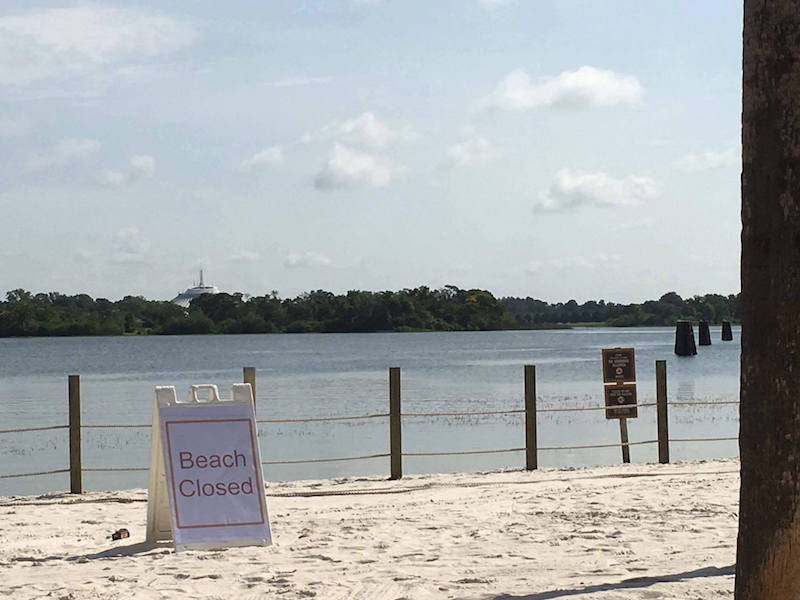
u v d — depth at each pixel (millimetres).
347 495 14094
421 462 19828
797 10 5340
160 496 10391
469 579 8188
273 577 8469
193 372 64812
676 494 12812
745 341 5539
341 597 7762
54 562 9438
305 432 24828
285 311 194875
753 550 5539
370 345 131000
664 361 16875
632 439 22688
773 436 5441
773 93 5391
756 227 5461
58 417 32281
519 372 56406
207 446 10234
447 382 47312
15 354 106000
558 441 22453
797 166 5359
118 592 8031
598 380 47188
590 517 11219
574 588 7746
